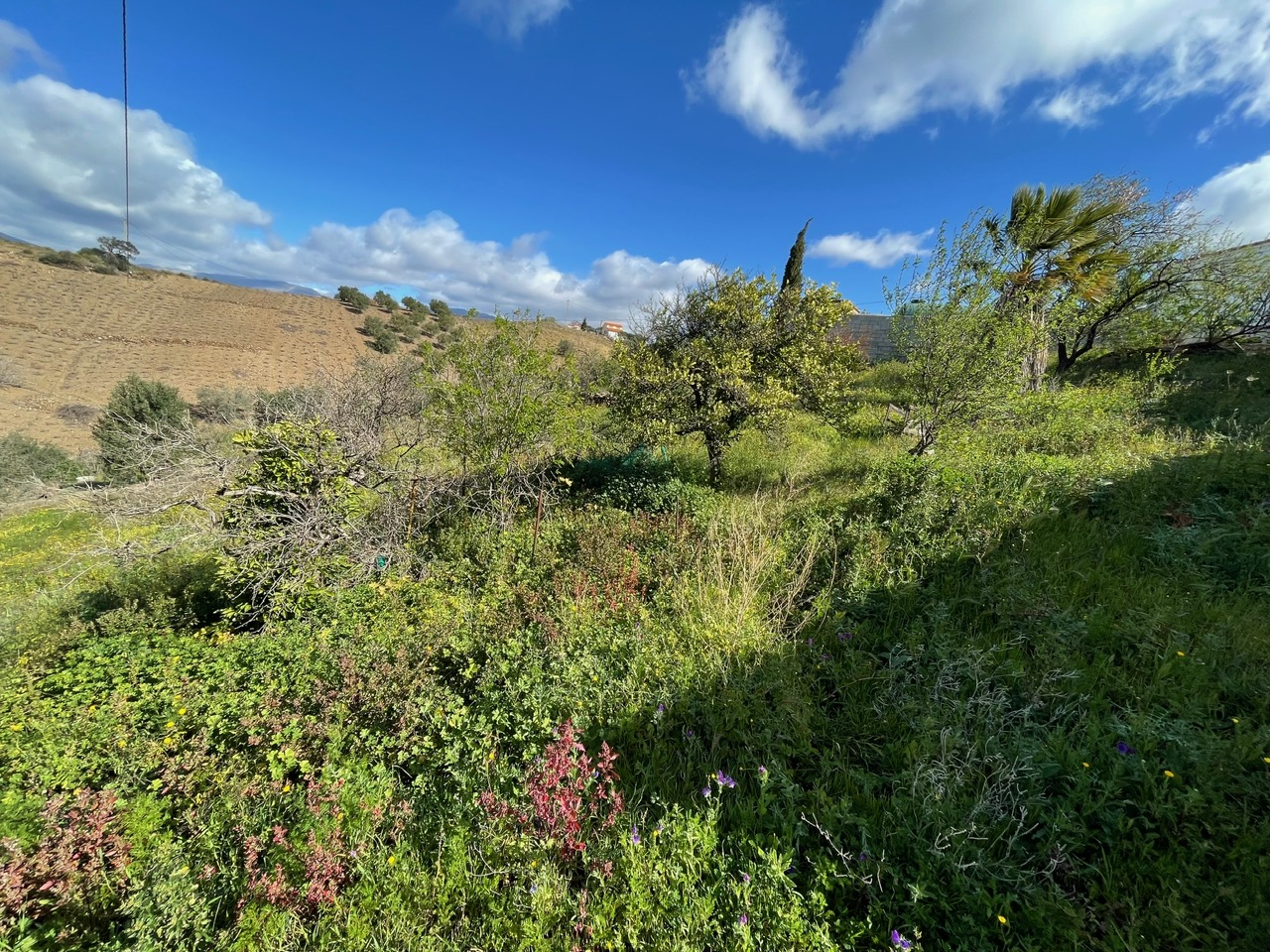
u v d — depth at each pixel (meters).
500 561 5.25
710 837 2.20
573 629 3.91
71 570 7.69
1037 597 3.50
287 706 3.34
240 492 5.46
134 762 2.91
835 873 2.04
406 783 2.86
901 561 4.29
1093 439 6.55
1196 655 2.83
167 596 5.36
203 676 3.82
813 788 2.52
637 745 2.89
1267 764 2.21
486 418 7.06
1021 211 7.96
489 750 2.86
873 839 2.20
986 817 2.20
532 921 1.93
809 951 1.78
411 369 10.75
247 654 4.09
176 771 2.88
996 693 2.85
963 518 4.45
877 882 2.01
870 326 21.02
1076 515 4.48
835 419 7.84
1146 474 4.75
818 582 4.38
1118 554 3.87
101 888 2.24
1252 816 2.07
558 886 2.08
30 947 1.95
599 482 8.04
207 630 4.82
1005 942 1.81
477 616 4.27
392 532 6.14
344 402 8.40
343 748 3.08
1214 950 1.68
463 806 2.51
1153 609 3.19
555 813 2.25
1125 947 1.73
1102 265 9.17
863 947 1.87
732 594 4.15
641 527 5.72
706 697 3.10
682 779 2.66
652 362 7.06
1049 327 6.70
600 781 2.59
